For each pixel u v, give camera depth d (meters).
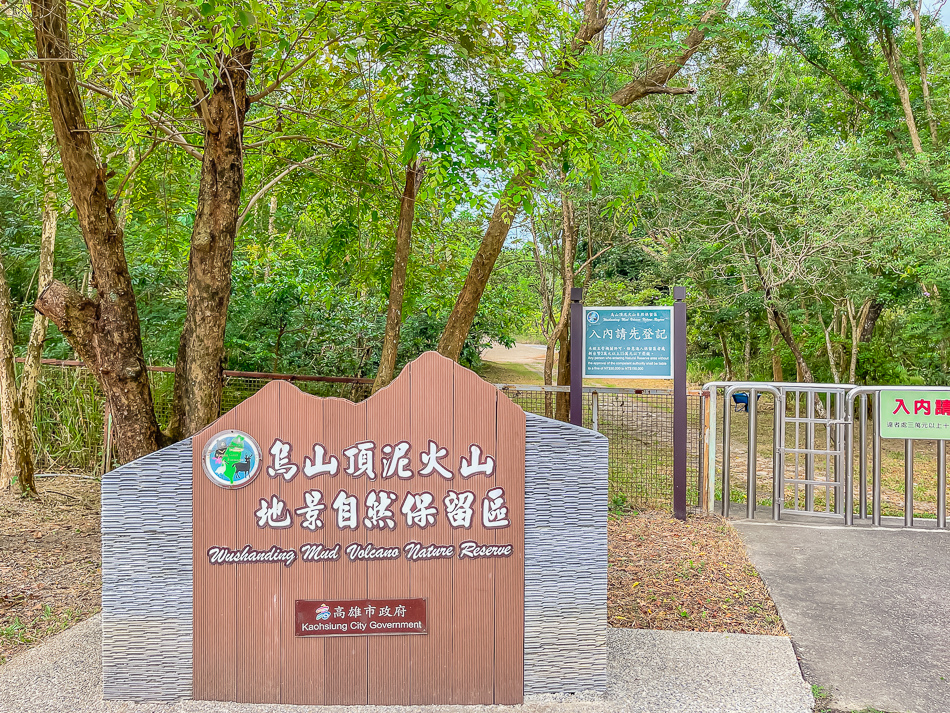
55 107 4.47
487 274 7.45
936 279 12.47
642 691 3.43
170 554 3.28
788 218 11.53
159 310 9.38
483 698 3.32
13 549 5.88
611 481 7.47
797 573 5.25
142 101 4.18
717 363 24.09
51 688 3.42
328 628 3.28
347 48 5.68
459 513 3.32
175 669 3.29
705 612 4.49
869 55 15.33
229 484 3.27
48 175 7.14
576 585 3.37
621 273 15.71
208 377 4.84
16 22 5.45
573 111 6.04
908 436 6.70
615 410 7.46
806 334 17.42
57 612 4.54
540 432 3.35
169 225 8.28
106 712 3.19
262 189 7.32
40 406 8.84
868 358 18.53
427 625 3.30
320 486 3.28
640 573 5.24
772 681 3.55
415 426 3.30
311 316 9.41
